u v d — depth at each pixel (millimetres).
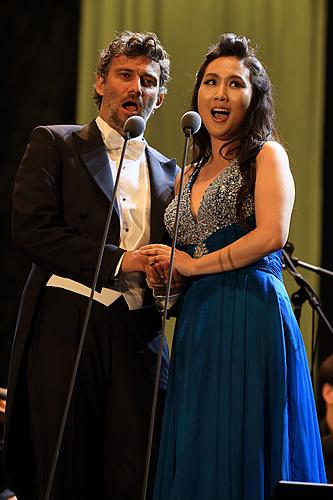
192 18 16344
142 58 8742
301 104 16109
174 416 7812
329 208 16000
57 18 17734
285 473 7336
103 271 8133
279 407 7465
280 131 16094
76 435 8289
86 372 8312
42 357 8312
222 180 7891
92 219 8422
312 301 10141
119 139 8758
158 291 8016
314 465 7613
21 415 8398
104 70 8867
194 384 7617
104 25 16797
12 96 17719
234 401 7480
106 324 8359
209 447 7488
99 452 8531
